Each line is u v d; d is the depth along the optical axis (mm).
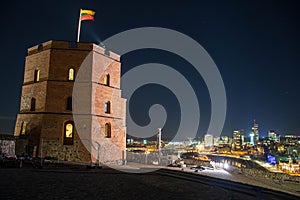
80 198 16031
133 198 16578
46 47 37438
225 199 17109
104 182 22219
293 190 20078
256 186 20344
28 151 34906
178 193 18625
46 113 35094
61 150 34562
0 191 16875
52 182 21000
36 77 38250
